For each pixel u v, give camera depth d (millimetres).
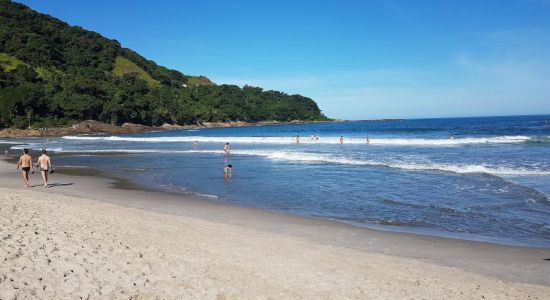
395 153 32656
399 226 11758
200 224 11289
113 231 9523
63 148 46000
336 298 6375
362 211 13648
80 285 6047
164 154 35781
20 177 21922
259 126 161000
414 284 7113
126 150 40844
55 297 5566
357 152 34188
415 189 17203
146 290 6195
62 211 11430
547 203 13984
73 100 106812
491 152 31438
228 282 6809
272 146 43375
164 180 20750
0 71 106750
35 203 12391
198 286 6539
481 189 16719
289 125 170375
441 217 12641
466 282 7309
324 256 8586
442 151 33469
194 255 8125
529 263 8562
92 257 7293
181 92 164875
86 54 153625
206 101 163000
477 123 114125
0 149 46281
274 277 7172
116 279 6449
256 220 12484
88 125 101625
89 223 10125
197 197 16312
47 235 8336
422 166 23984
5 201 12227
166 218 11867
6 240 7582
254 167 25453
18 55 123875
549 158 26297
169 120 135000
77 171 24750
